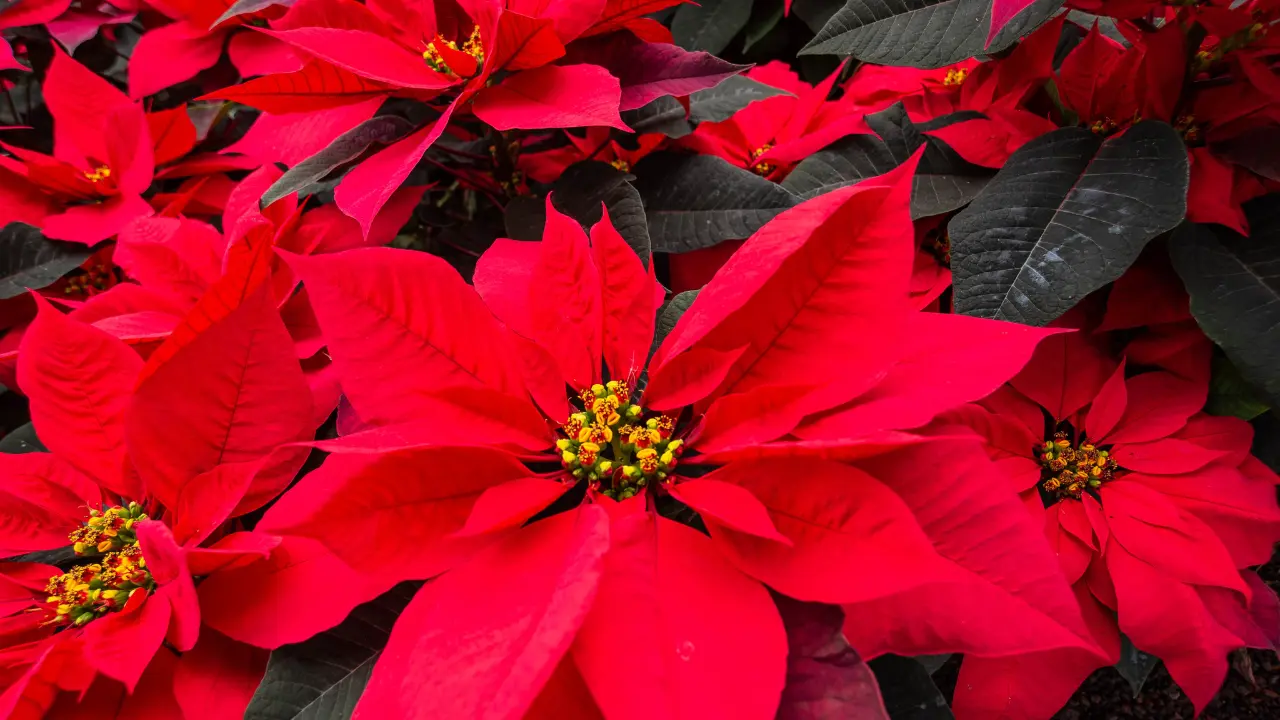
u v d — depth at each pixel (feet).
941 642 0.93
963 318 1.00
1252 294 1.26
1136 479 1.36
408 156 1.20
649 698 0.81
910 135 1.50
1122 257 1.18
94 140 1.60
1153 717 1.76
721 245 1.48
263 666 1.06
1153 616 1.25
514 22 1.16
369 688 0.89
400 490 0.93
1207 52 1.30
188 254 1.29
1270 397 1.24
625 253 1.09
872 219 0.94
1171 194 1.20
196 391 1.05
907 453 0.95
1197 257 1.29
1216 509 1.32
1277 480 1.34
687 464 0.98
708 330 0.95
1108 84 1.34
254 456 1.10
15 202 1.51
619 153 1.64
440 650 0.86
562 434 1.08
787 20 2.24
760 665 0.84
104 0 1.75
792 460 0.93
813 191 1.50
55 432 1.11
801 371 1.01
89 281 1.60
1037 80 1.43
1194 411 1.36
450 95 1.34
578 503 1.07
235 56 1.55
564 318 1.08
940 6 1.29
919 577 0.86
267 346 1.05
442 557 0.93
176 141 1.59
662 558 0.92
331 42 1.20
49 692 1.01
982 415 1.32
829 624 0.90
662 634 0.86
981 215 1.27
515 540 0.94
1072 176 1.27
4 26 1.66
